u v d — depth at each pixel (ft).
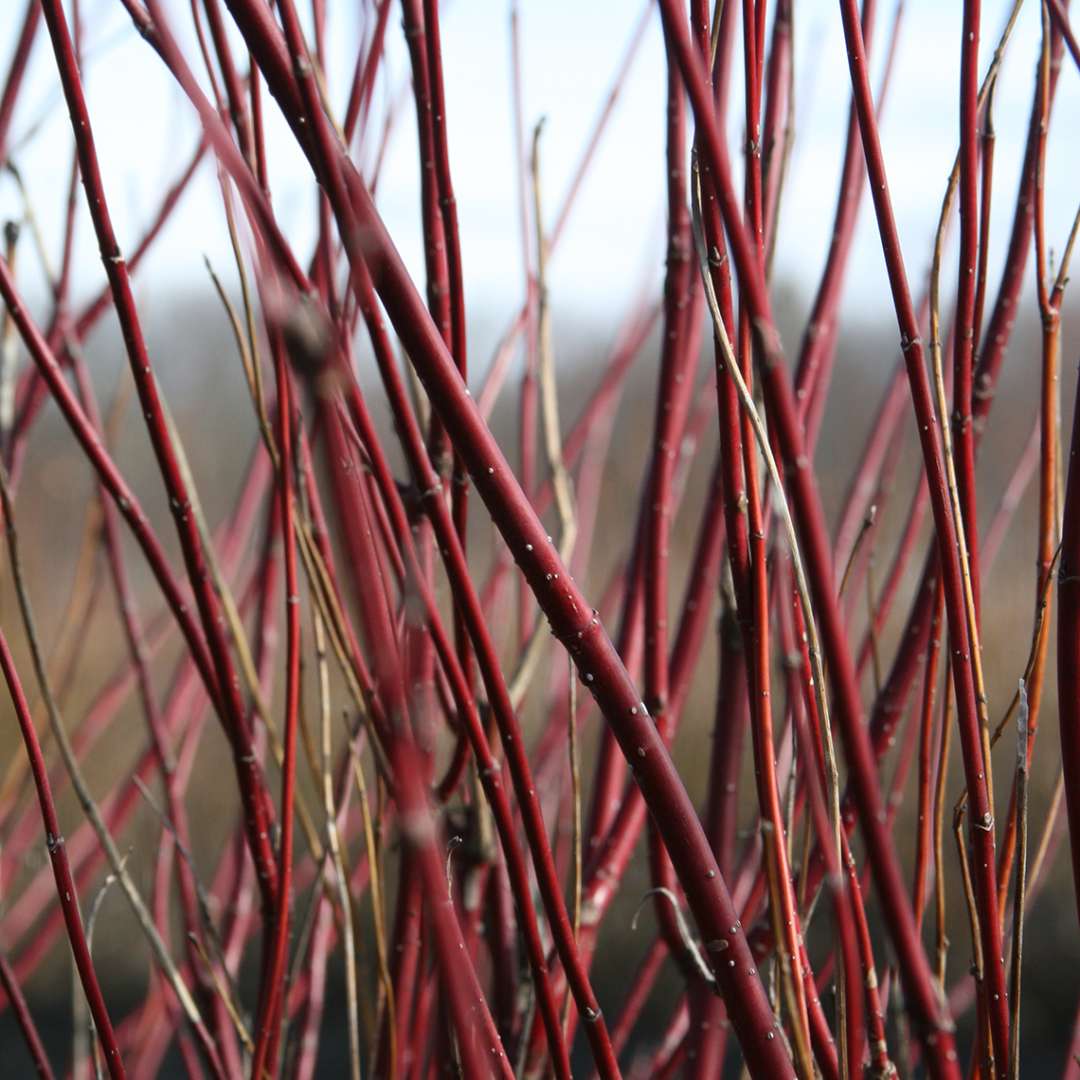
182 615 3.24
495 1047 3.00
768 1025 2.87
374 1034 3.43
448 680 2.93
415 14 3.22
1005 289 3.28
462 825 3.51
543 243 3.68
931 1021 2.67
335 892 3.59
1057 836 5.24
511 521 2.79
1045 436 3.11
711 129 2.63
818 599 2.63
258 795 3.31
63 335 3.75
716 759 3.49
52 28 2.99
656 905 3.44
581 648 2.82
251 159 3.24
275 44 2.73
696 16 3.03
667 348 3.48
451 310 3.26
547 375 3.69
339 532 2.43
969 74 2.98
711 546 3.58
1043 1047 11.71
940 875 3.10
